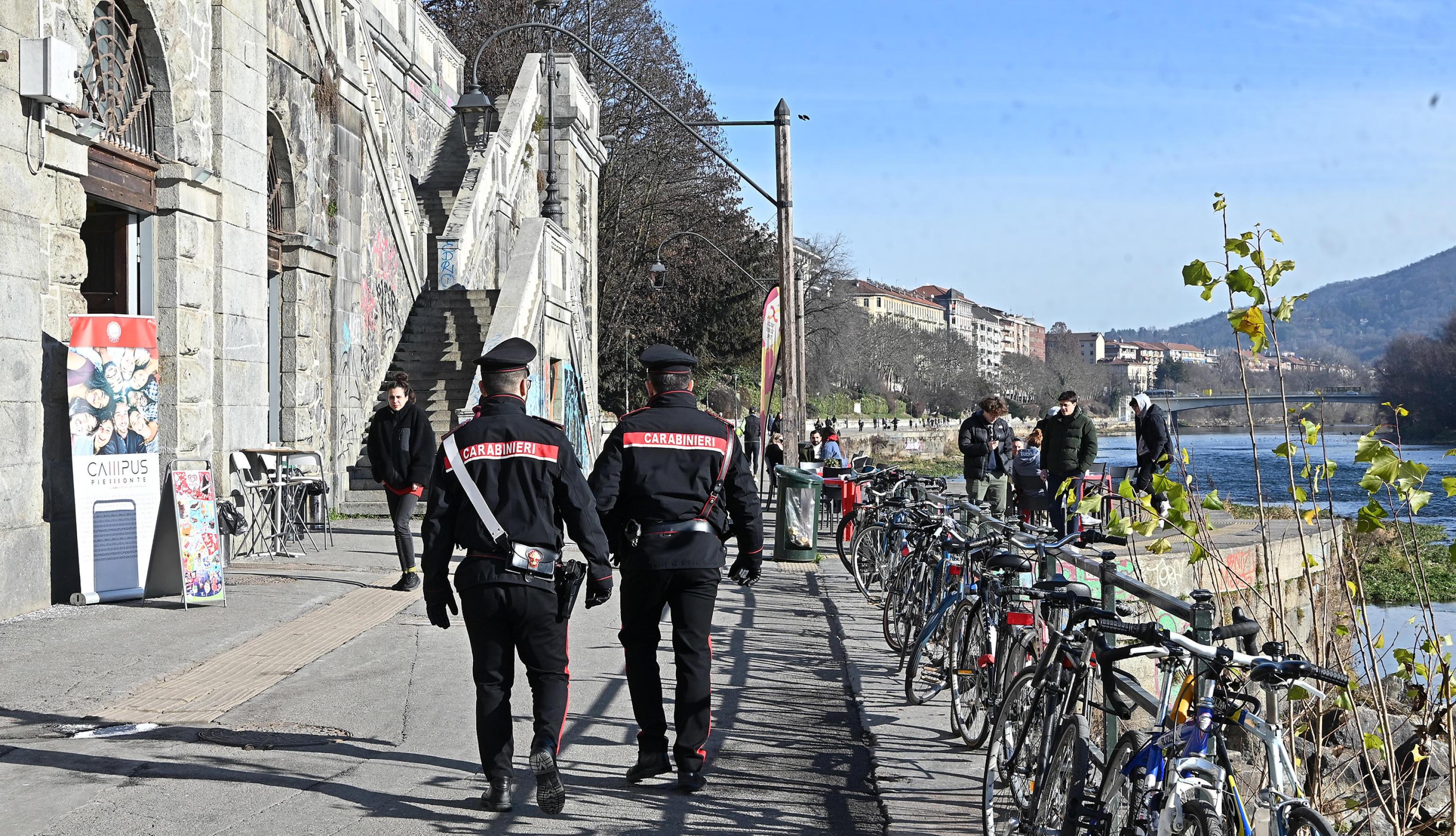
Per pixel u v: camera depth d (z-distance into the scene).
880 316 149.75
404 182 23.39
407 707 6.96
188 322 11.79
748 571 5.87
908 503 10.82
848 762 6.21
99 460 9.67
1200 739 3.46
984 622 6.39
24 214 9.23
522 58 43.38
